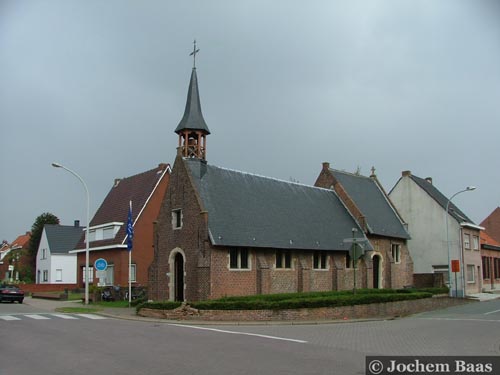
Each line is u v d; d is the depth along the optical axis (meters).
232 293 29.72
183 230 30.81
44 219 78.12
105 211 50.12
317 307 24.12
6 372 10.67
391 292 32.91
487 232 67.94
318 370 10.88
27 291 52.31
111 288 38.28
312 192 40.47
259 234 31.52
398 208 49.22
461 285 44.56
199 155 33.09
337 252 37.00
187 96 34.19
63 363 11.67
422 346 14.62
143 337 16.55
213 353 13.16
